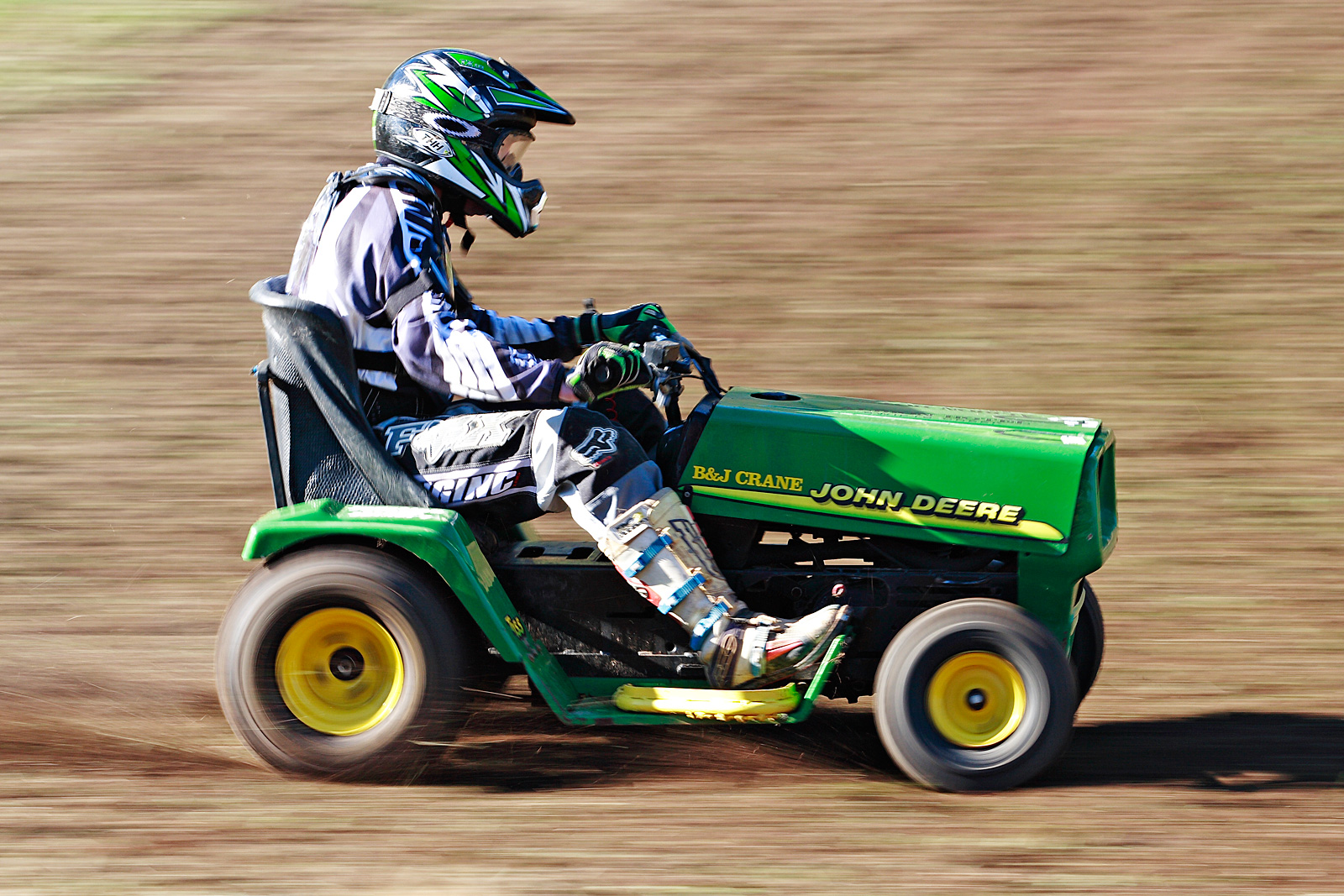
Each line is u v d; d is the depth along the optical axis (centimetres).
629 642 1573
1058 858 1284
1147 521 2322
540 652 1534
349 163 3806
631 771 1529
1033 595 1530
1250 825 1367
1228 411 2705
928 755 1443
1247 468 2502
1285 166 3625
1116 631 1955
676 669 1570
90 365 2948
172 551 2236
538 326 1744
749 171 3728
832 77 4200
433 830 1355
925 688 1448
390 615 1447
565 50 4422
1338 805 1419
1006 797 1440
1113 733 1641
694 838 1334
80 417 2734
